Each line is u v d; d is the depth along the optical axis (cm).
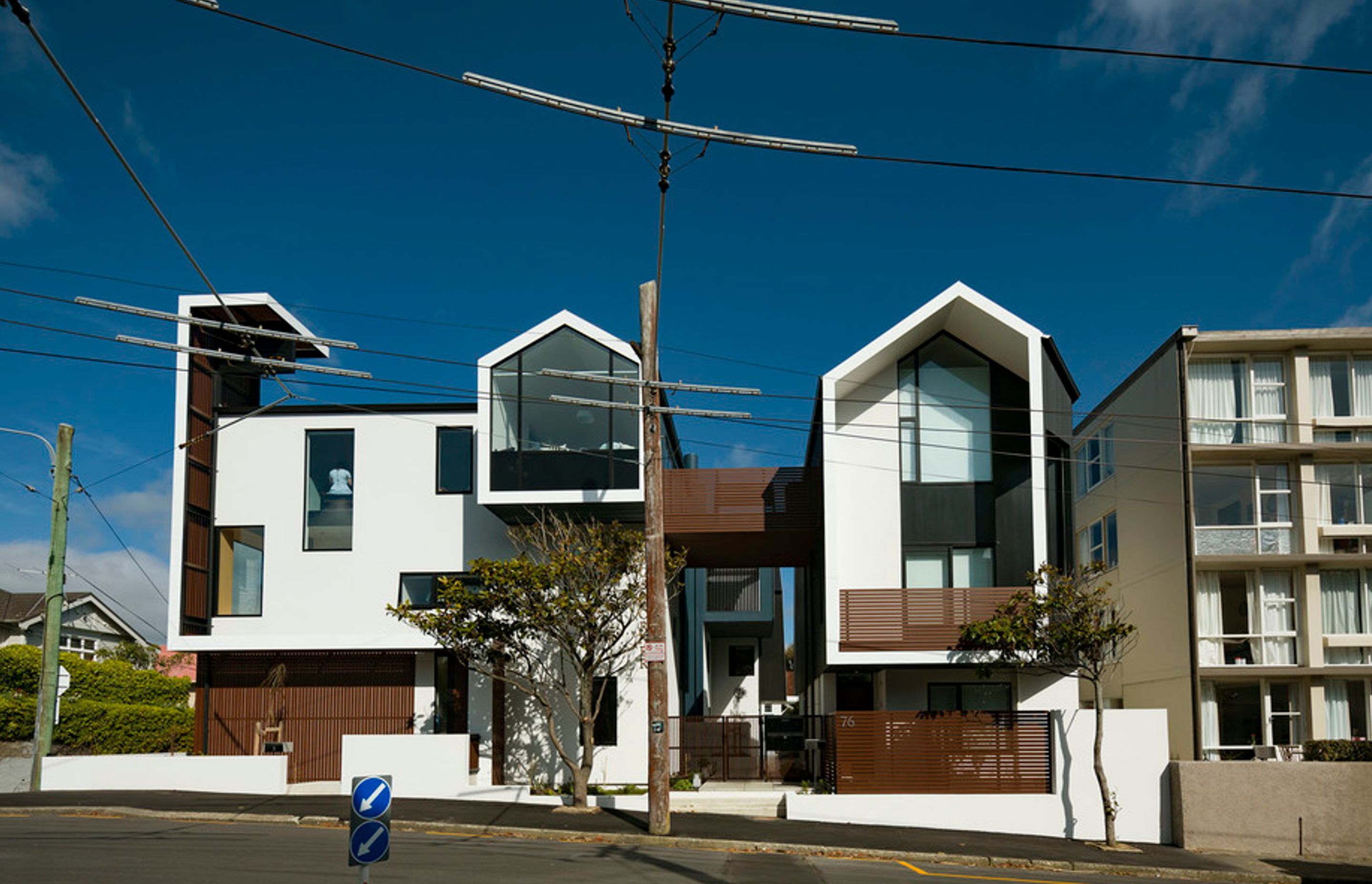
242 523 2617
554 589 2153
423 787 2214
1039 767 2130
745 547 2762
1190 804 2064
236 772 2255
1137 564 2778
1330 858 2031
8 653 2881
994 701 2384
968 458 2450
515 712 2436
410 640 2402
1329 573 2562
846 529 2425
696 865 1597
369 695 2488
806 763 2459
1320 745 2175
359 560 2584
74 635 4378
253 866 1413
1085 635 2000
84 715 2627
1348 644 2486
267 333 1470
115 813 1959
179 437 2519
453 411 2622
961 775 2130
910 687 2395
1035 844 1975
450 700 2505
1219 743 2503
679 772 2402
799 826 2020
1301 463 2552
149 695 3259
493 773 2397
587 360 2420
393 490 2606
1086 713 2138
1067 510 2491
